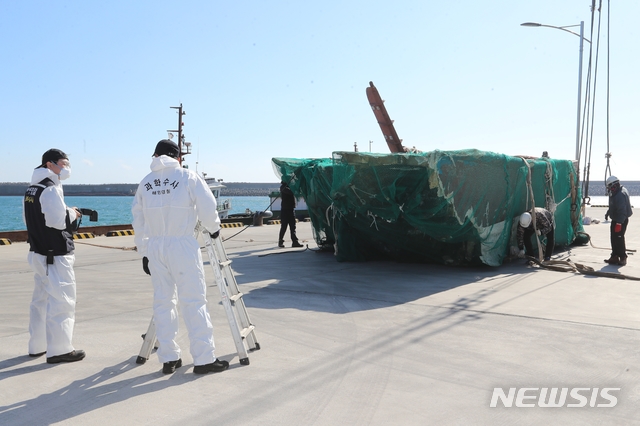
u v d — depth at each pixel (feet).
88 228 63.05
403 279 27.96
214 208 13.98
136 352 15.93
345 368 14.28
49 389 13.00
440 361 14.76
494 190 30.63
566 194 40.73
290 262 34.91
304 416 11.31
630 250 38.81
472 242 30.55
